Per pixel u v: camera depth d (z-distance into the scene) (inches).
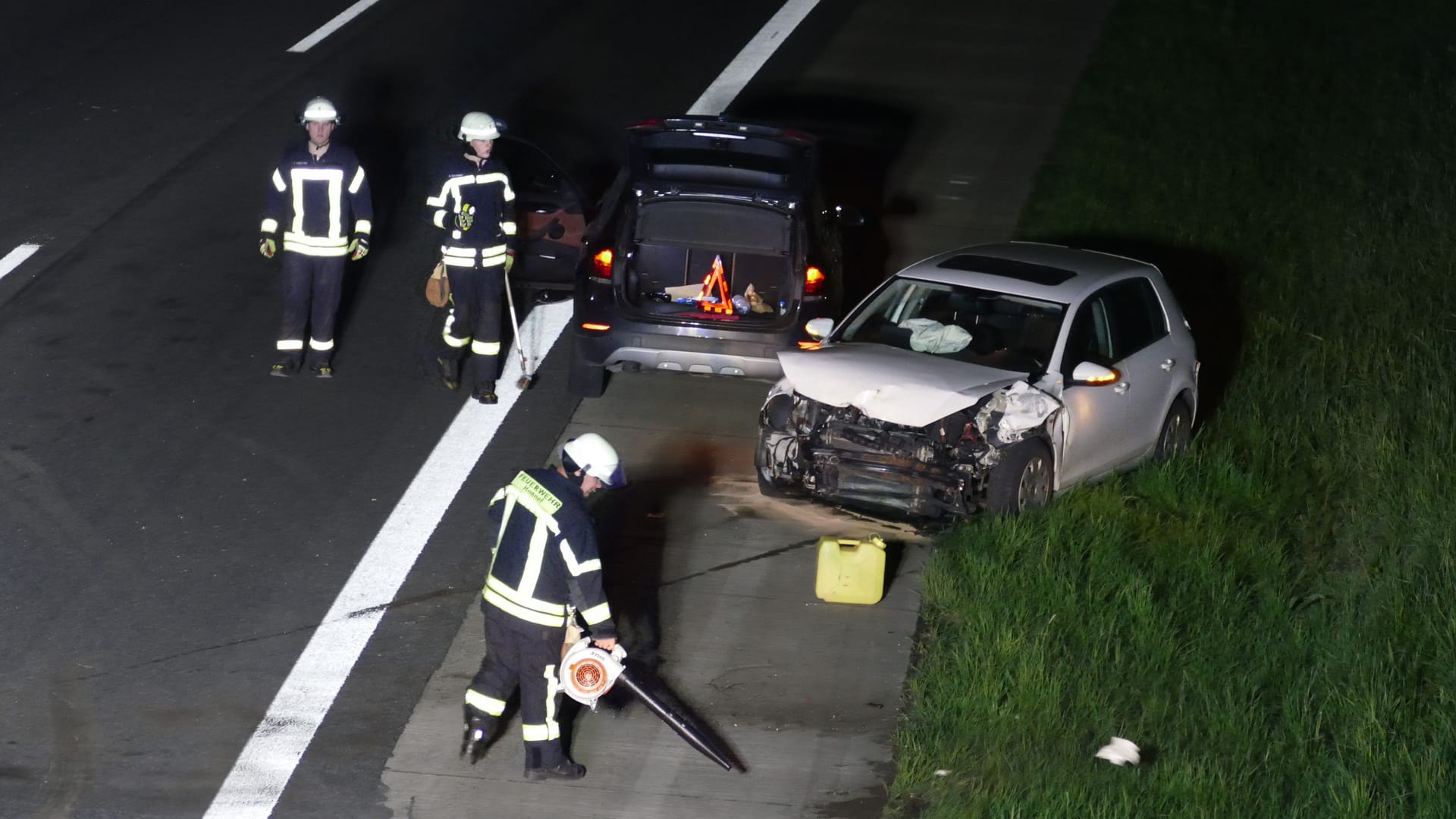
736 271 940.0
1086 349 853.2
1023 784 609.0
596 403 981.8
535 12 1758.1
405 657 710.5
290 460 889.5
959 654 694.5
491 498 860.6
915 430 813.9
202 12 1708.9
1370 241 1275.8
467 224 928.9
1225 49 1761.8
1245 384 1024.9
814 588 772.6
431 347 985.5
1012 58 1683.1
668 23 1740.9
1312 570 802.2
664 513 844.6
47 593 748.0
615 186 1005.2
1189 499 855.7
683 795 617.6
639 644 716.7
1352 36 1835.6
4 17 1669.5
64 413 930.1
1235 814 591.8
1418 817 596.7
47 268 1127.0
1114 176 1396.4
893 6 1843.0
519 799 613.0
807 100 1524.4
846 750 647.8
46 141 1347.2
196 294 1101.1
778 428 841.5
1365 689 674.2
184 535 805.9
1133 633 709.9
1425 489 855.7
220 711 665.0
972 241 1237.1
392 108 1440.7
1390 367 1034.1
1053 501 830.5
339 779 623.2
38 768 621.6
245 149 1347.2
